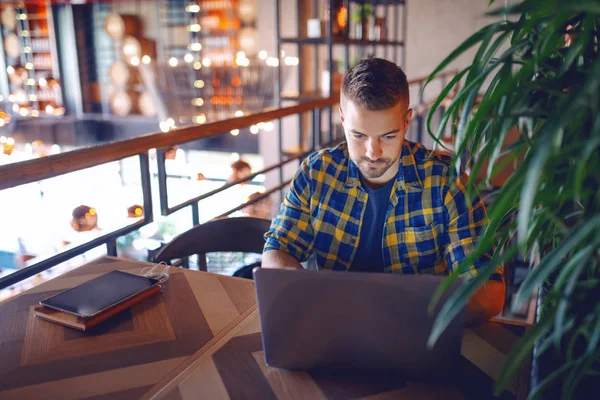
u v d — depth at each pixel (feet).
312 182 4.10
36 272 4.48
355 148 3.46
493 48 1.90
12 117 28.96
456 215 3.82
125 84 28.45
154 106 27.86
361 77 3.28
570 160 1.95
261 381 2.71
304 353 2.71
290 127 22.18
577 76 1.85
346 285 2.48
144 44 29.53
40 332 3.21
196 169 25.40
